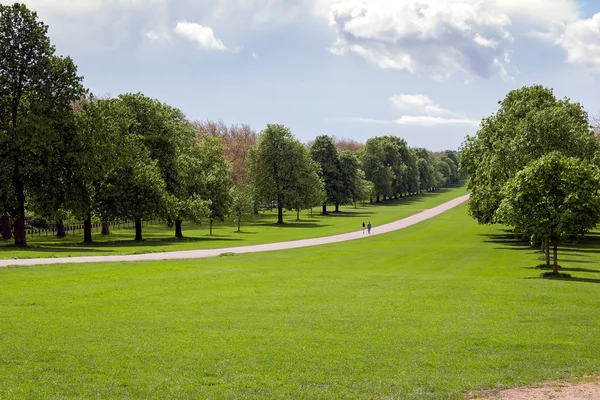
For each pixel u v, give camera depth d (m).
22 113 49.78
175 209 62.09
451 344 15.29
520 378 12.43
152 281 27.42
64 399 10.92
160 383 11.94
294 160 97.38
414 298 22.97
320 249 51.56
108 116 56.69
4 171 48.72
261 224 96.62
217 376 12.48
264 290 25.05
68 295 23.09
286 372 12.77
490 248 53.91
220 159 75.06
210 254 44.06
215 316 19.09
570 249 50.97
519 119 54.94
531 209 29.97
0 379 12.12
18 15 48.84
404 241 63.34
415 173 190.25
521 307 20.91
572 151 45.97
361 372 12.85
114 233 77.25
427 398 11.19
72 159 49.12
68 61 51.06
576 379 12.38
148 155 63.03
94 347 14.72
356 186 129.38
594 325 17.81
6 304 20.92
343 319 18.58
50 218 50.62
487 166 56.84
